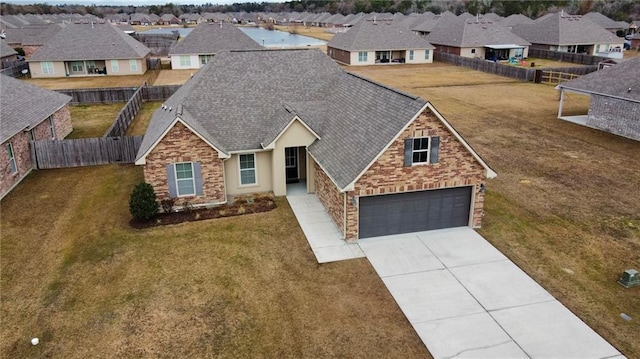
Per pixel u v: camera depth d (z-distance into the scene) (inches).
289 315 543.5
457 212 753.6
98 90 1747.0
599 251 678.5
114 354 482.6
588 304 558.9
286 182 953.5
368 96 828.0
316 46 3757.4
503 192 893.8
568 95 1791.3
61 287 597.6
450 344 495.2
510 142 1207.6
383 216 725.9
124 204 855.1
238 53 1000.9
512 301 566.9
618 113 1243.2
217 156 808.3
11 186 930.7
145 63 2598.4
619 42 2869.1
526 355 478.6
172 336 508.7
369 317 538.9
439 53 2888.8
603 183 932.6
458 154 707.4
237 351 486.9
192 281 610.2
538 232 738.2
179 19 7869.1
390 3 6756.9
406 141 677.3
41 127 1117.7
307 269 638.5
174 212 812.6
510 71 2217.0
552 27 2908.5
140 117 1507.1
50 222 783.1
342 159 735.7
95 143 1063.6
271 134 854.5
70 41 2426.2
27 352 485.4
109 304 562.9
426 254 677.3
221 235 732.7
